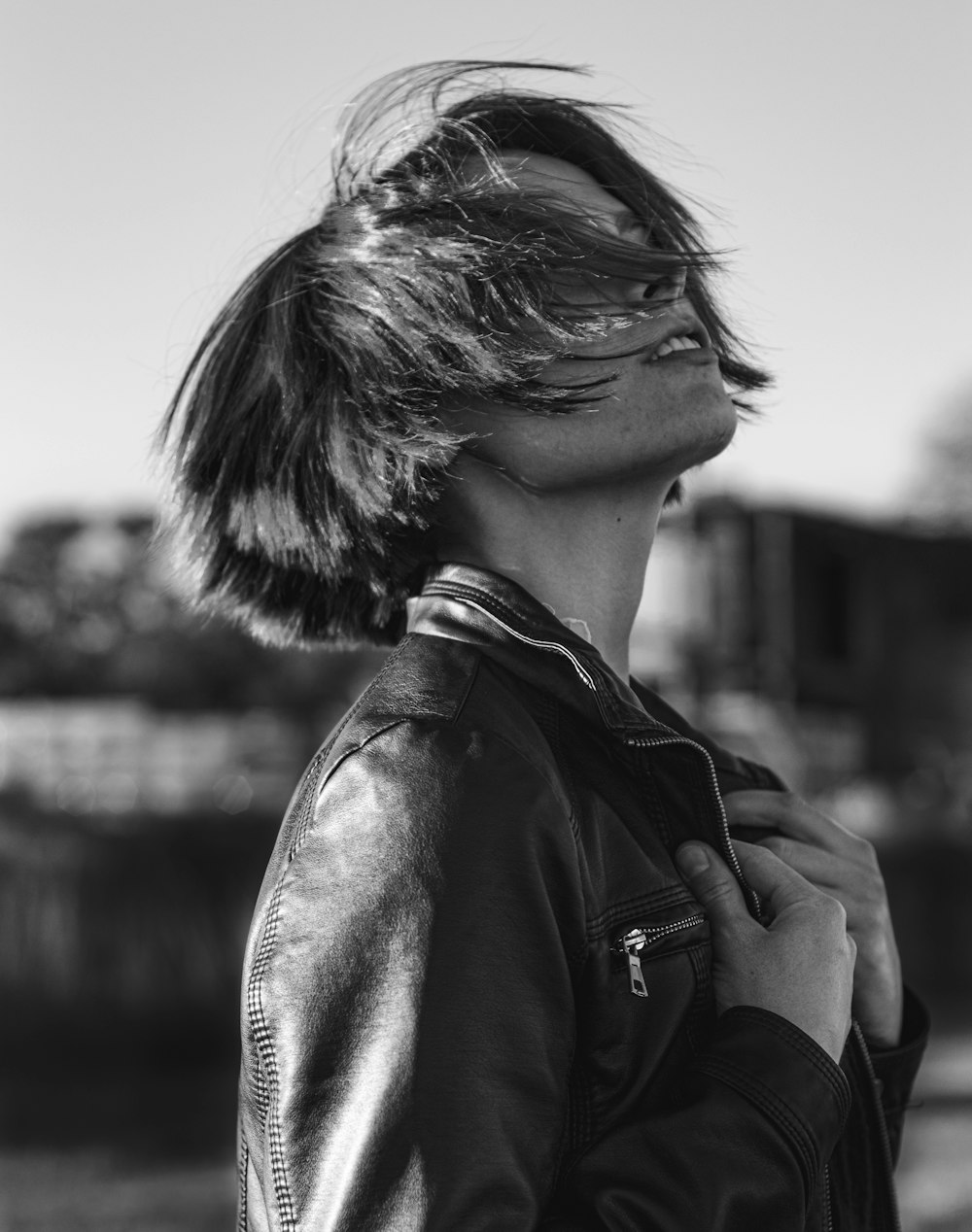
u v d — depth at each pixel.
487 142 1.51
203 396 1.53
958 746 24.75
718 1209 1.08
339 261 1.43
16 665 23.06
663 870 1.27
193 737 22.30
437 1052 1.04
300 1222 1.04
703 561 23.05
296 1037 1.08
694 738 1.70
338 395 1.40
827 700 24.06
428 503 1.40
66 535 24.00
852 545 24.69
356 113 1.60
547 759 1.22
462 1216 1.00
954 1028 14.80
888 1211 1.39
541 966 1.10
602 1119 1.15
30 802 18.09
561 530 1.41
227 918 15.62
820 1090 1.17
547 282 1.35
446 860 1.10
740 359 1.69
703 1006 1.25
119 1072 14.09
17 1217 8.43
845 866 1.60
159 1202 8.86
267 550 1.49
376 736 1.19
